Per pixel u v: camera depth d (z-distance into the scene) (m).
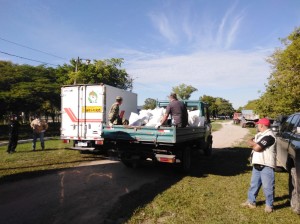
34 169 9.05
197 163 10.73
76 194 6.40
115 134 8.49
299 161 5.16
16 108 34.88
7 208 5.43
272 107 20.19
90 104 11.56
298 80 16.28
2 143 17.39
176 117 8.54
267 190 5.37
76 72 31.14
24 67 40.03
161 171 9.13
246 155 12.88
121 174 8.61
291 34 18.28
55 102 38.59
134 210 5.35
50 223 4.73
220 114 121.19
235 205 5.77
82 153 12.62
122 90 12.69
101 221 4.83
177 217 5.11
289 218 5.08
